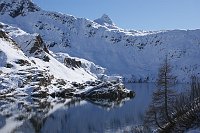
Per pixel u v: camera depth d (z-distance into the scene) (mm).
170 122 31859
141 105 138000
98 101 165000
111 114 111500
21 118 100000
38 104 141125
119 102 158125
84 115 109625
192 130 25797
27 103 142875
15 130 81750
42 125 89750
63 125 90375
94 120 98875
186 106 31406
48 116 106062
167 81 37094
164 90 37656
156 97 38906
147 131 49719
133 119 98125
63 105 140750
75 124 92000
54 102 154125
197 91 31469
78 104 146500
